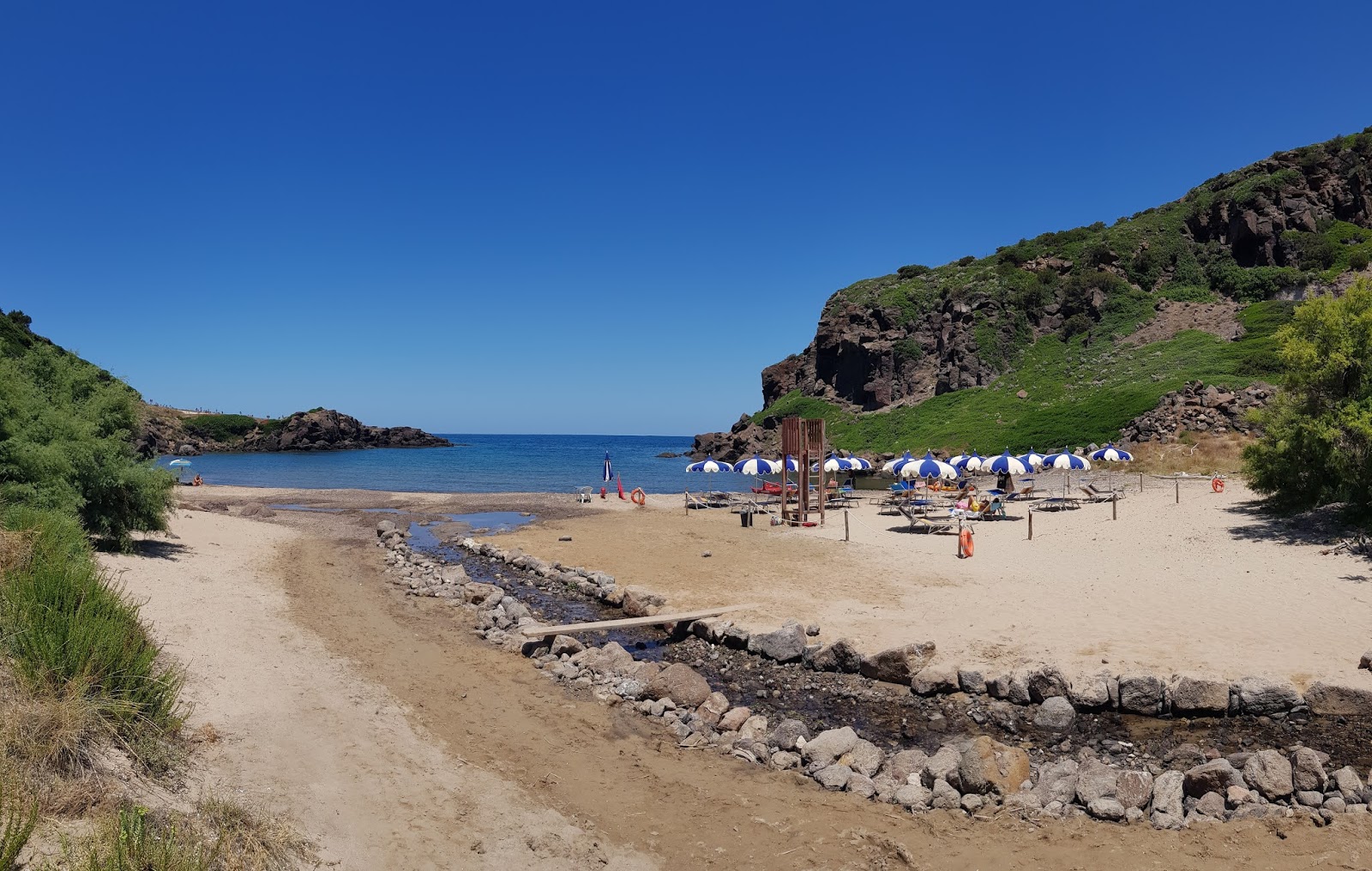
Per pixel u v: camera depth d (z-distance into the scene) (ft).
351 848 21.98
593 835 24.56
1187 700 33.83
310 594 57.52
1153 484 112.27
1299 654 37.14
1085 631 42.83
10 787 17.53
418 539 95.50
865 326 285.84
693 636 49.21
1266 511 72.43
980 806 26.40
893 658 39.45
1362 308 64.28
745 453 271.28
